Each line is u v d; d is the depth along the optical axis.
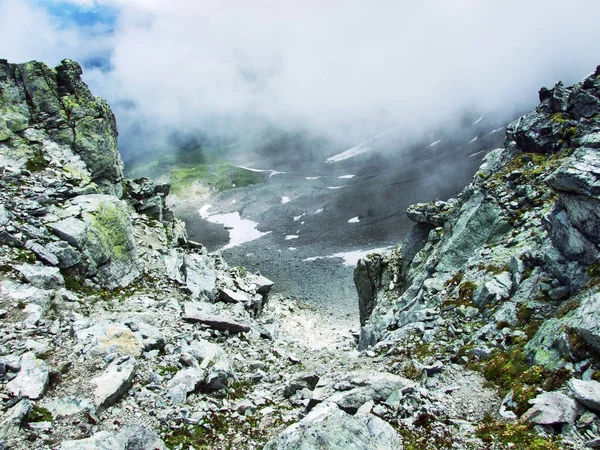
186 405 18.73
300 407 20.03
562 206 23.67
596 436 12.92
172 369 21.39
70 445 13.83
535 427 14.09
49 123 42.38
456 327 26.14
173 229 58.94
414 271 48.62
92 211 34.50
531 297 23.91
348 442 13.18
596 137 22.83
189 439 16.56
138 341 22.80
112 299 31.59
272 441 13.90
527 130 42.06
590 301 17.95
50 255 29.69
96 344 21.36
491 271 29.58
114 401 17.97
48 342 21.91
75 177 39.28
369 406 16.92
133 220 50.44
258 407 20.30
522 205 35.81
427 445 14.40
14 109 40.91
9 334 21.78
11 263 27.62
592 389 14.29
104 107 47.56
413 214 53.81
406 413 16.38
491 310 25.59
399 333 28.02
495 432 14.50
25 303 24.59
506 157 44.34
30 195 33.62
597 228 21.16
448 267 37.81
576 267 22.44
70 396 17.28
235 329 30.98
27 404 15.84
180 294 37.47
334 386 19.44
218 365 21.80
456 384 19.59
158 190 57.41
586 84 39.34
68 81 44.12
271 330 38.16
